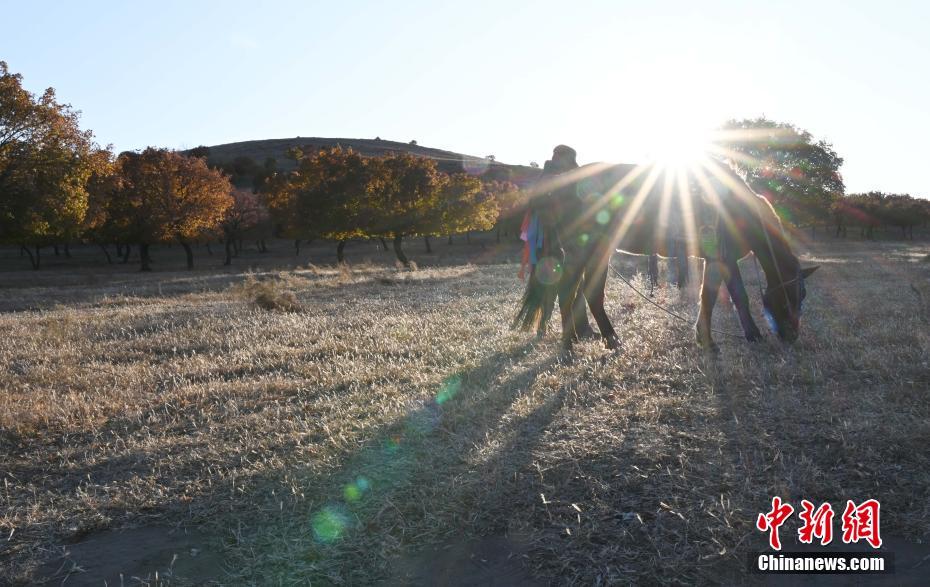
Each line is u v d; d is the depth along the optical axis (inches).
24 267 2438.5
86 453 200.8
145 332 411.5
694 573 126.7
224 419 227.3
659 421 200.5
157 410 241.6
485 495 155.9
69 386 281.7
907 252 1515.7
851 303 432.8
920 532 137.4
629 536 138.4
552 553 135.1
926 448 169.5
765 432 185.3
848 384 227.6
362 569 133.4
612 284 583.5
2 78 1186.0
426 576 131.0
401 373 271.6
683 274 298.5
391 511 152.3
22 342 391.2
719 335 326.3
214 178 2044.8
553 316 402.6
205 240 2395.4
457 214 2301.9
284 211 2170.3
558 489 158.2
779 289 293.6
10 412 236.5
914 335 298.4
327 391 254.8
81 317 511.2
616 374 251.6
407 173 2158.0
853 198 3277.6
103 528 154.8
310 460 181.6
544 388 239.8
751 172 1409.9
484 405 221.6
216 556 141.4
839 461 166.2
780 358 265.4
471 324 393.4
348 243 3476.9
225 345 360.2
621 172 294.0
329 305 537.0
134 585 132.3
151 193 1969.7
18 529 154.1
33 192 1194.0
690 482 158.9
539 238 295.6
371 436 196.9
